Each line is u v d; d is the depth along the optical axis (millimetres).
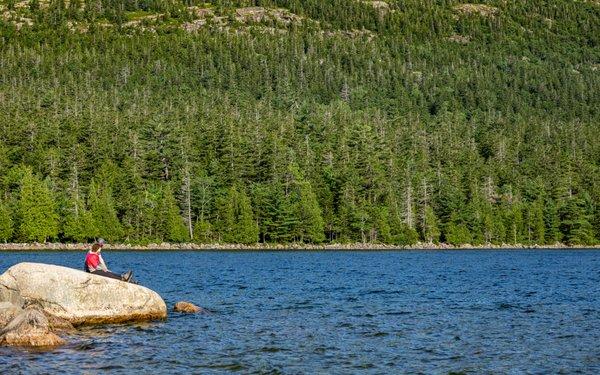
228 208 147250
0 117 199375
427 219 161000
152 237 143500
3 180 153500
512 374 21094
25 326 24938
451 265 82500
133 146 182000
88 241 141250
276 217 150875
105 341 25562
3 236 130750
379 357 23328
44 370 21078
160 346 24844
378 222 155250
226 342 25781
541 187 187750
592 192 182875
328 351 24281
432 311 34969
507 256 114812
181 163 175250
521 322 31234
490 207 168500
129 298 29766
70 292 28516
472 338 26984
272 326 29594
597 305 37844
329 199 159875
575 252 137500
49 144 184500
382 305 37500
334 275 62188
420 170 199250
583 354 24000
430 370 21531
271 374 20922
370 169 174500
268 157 172000
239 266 78062
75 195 144125
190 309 33531
